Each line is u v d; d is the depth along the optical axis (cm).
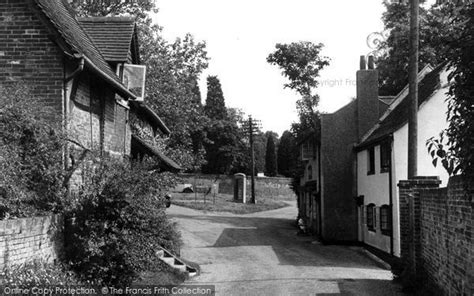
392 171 1964
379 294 1182
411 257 1214
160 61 3105
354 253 2158
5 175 799
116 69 1605
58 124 1027
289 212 4603
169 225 1838
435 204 1022
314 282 1391
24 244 756
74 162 1074
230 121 6694
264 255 2036
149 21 3164
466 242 776
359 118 2581
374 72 2598
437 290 1000
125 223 954
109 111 1478
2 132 879
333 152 2611
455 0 697
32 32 1154
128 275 962
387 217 2052
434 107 1967
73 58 1124
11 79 1148
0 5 1160
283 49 3928
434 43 755
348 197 2570
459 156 664
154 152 1908
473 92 646
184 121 3259
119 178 979
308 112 3619
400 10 3122
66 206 945
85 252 898
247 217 3931
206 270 1633
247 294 1216
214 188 5603
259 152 8481
